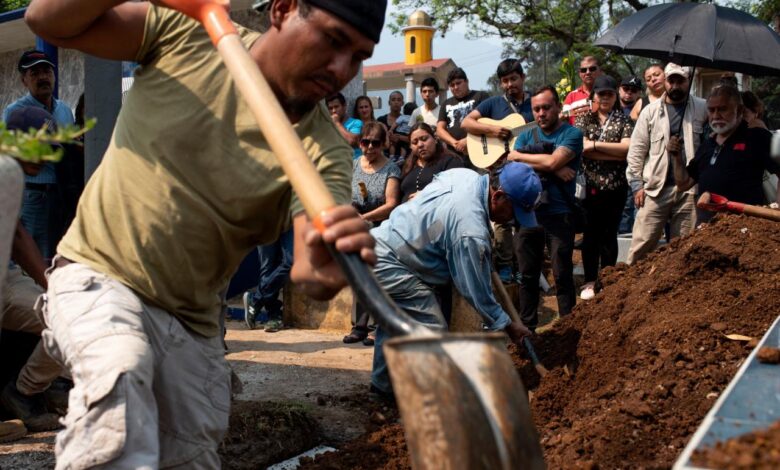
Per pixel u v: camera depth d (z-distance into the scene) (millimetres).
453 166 7676
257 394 5855
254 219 2627
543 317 8398
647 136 7473
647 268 5406
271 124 2154
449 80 9039
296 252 2391
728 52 7363
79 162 6629
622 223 10492
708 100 6488
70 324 2445
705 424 1787
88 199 2625
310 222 2123
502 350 1882
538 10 19562
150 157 2535
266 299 8297
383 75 20516
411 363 1713
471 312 7039
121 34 2564
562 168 6953
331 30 2391
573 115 8516
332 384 6152
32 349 5066
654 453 3318
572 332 5285
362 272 1965
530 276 6898
